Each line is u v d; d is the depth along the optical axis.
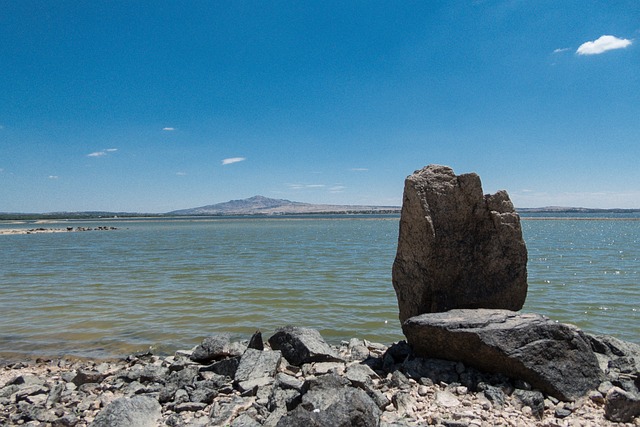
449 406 7.42
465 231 10.33
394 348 10.31
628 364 8.85
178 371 9.92
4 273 29.06
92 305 18.38
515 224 10.30
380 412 7.16
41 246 55.84
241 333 14.37
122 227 134.50
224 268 30.73
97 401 8.53
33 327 14.97
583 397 7.66
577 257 37.56
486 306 10.25
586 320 15.17
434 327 8.75
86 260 37.56
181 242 61.69
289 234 82.69
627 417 6.86
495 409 7.30
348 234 81.88
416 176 10.47
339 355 10.58
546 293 20.30
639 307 17.14
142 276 26.97
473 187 10.30
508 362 8.00
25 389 9.26
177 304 18.50
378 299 19.39
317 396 7.21
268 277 26.12
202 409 8.03
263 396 8.30
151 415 7.52
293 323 15.47
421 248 10.10
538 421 6.98
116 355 12.27
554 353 7.98
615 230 98.00
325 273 27.78
